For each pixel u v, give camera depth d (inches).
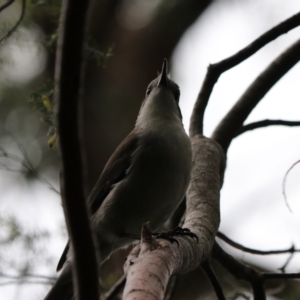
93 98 651.5
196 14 683.4
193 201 335.0
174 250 242.7
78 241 207.6
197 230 298.8
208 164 373.7
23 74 538.6
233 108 442.9
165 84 428.5
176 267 244.2
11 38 436.5
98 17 684.7
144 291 198.5
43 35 457.4
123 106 650.8
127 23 695.1
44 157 549.0
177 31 685.9
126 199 380.8
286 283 459.8
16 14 444.1
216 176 365.4
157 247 235.8
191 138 409.4
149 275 209.9
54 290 364.8
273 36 414.0
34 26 450.9
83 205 205.3
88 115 645.3
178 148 382.6
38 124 553.3
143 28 690.2
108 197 384.8
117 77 663.1
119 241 391.9
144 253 229.8
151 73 671.1
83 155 204.4
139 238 380.2
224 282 506.3
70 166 201.6
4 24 429.4
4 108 546.3
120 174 394.6
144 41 682.8
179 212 430.6
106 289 454.0
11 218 420.5
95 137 639.1
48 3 402.9
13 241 412.2
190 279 535.2
